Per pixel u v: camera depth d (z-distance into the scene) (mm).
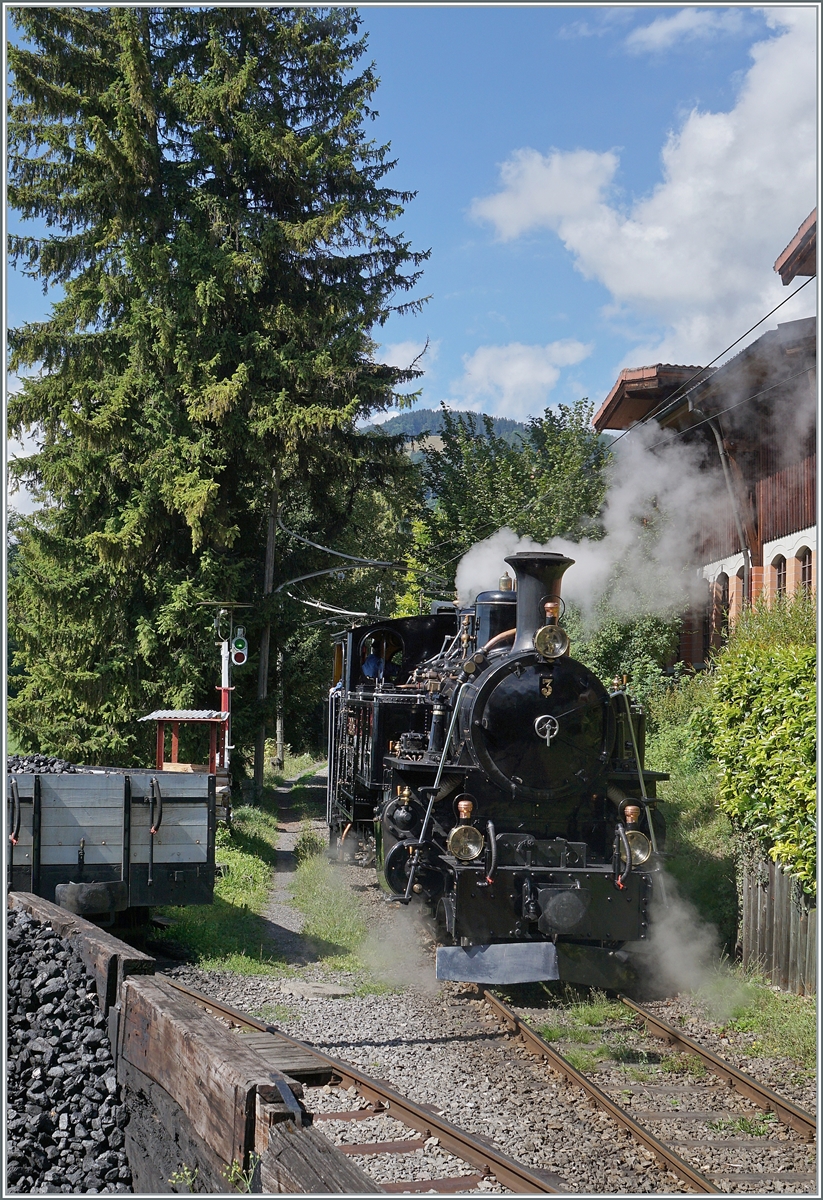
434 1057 6293
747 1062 6281
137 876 8500
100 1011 6078
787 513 13336
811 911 7484
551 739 8328
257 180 21422
